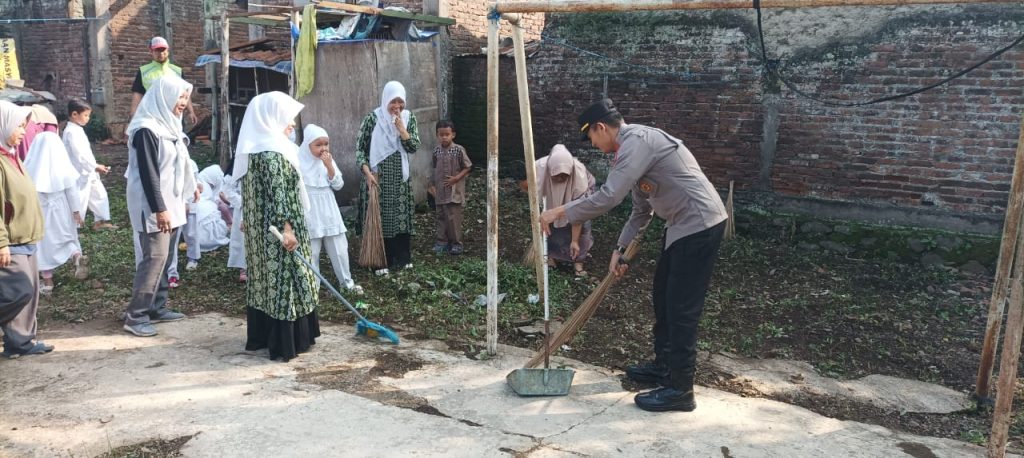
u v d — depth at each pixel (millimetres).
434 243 7957
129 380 4434
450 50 11125
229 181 6602
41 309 5809
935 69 7199
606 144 4148
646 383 4527
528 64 9836
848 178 7805
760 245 8008
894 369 5043
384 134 6660
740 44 8203
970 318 6008
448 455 3561
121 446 3627
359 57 8609
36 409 4023
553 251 6859
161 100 5043
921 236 7379
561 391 4301
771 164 8219
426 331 5406
